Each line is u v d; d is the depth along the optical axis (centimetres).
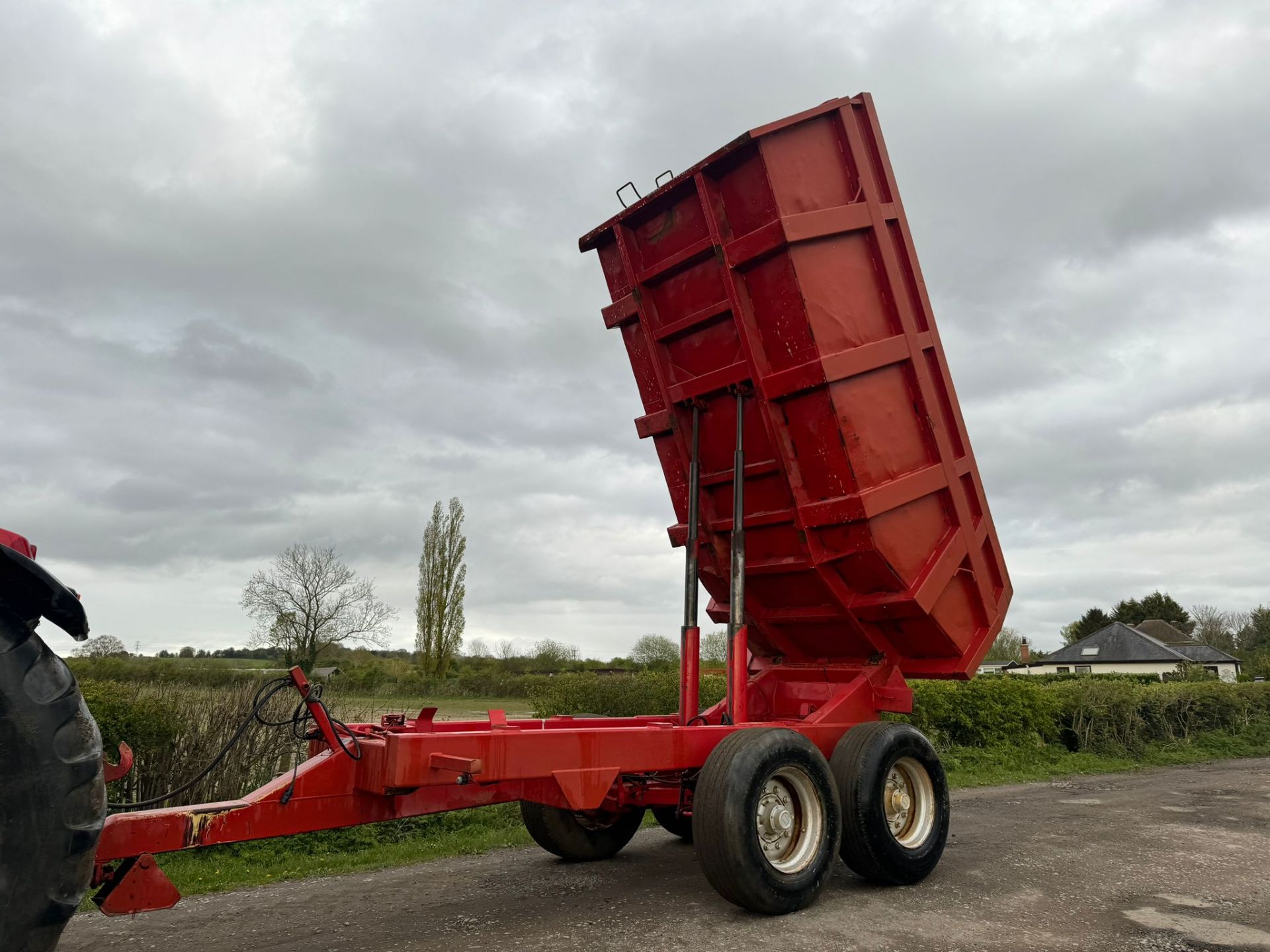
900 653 691
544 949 444
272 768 862
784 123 578
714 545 699
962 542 657
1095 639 6725
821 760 545
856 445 595
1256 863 664
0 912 253
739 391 621
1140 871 629
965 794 1126
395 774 413
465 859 696
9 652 265
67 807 268
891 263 626
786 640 740
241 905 551
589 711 1219
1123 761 1573
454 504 5534
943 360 665
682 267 641
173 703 821
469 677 2639
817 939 458
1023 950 441
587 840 670
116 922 512
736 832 485
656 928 482
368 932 482
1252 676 5003
